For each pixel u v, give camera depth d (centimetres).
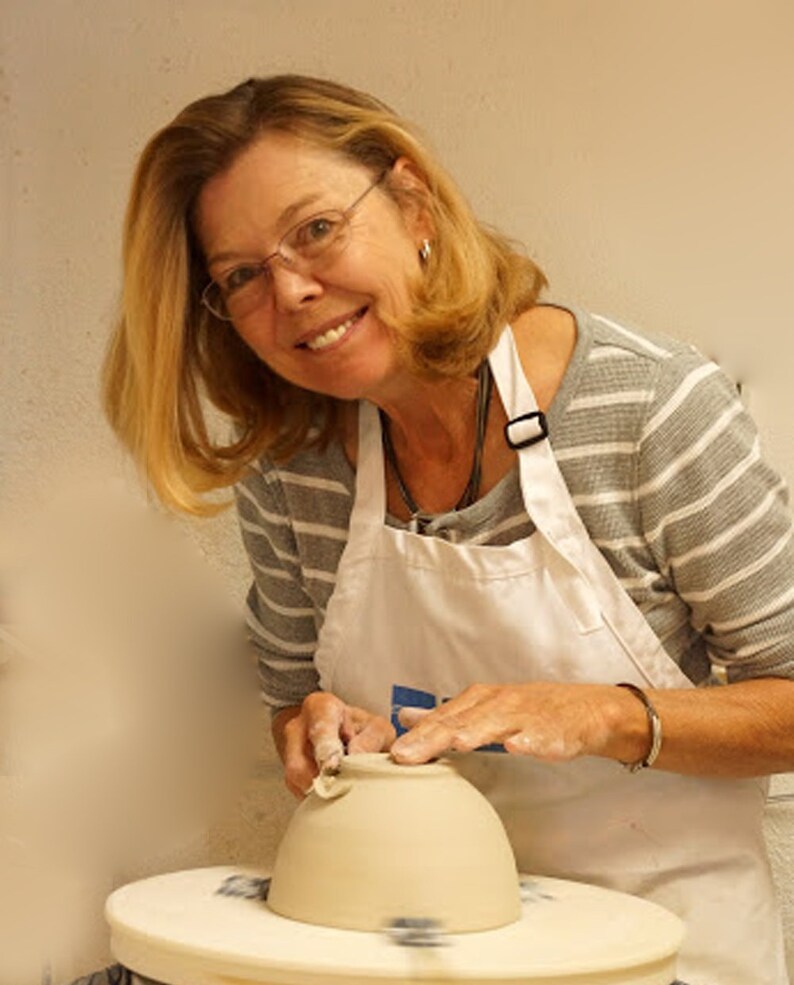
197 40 162
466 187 157
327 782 106
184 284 121
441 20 157
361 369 114
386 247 112
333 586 133
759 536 117
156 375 122
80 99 164
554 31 155
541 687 112
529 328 123
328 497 132
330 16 159
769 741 116
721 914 122
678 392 116
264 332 116
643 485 117
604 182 155
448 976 89
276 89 115
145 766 163
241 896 110
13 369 166
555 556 119
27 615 164
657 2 154
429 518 124
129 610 164
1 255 164
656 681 121
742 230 154
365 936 97
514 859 114
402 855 100
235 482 133
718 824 124
